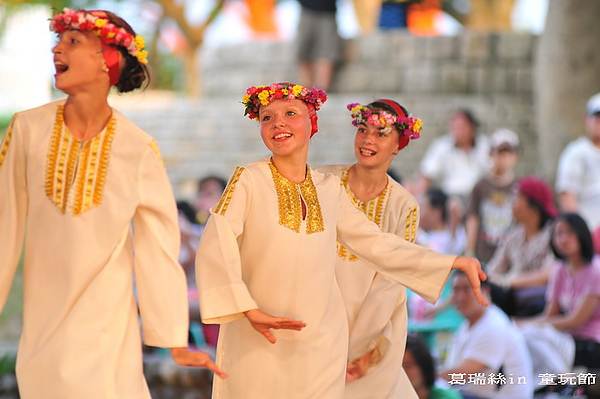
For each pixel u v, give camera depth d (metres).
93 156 6.95
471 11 45.97
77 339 6.75
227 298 7.16
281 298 7.48
